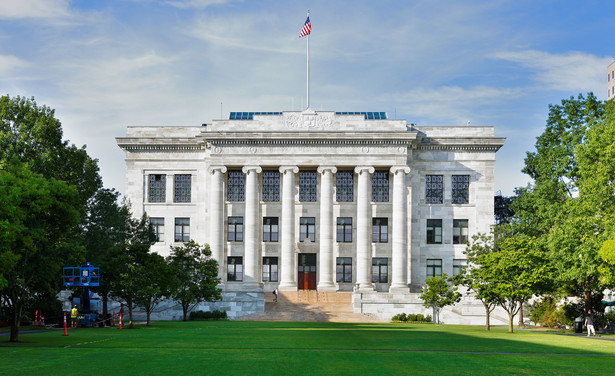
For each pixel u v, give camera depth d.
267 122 93.00
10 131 70.00
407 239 91.81
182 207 95.88
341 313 81.19
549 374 27.97
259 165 91.69
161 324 65.62
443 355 34.28
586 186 57.22
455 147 94.50
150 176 97.12
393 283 89.50
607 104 74.38
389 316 82.75
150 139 96.31
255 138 91.00
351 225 93.44
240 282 92.75
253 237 90.88
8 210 39.94
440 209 94.00
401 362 30.91
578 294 68.56
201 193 95.69
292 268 90.50
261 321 75.38
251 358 31.50
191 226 95.62
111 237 74.31
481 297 60.53
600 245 54.16
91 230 69.50
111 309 82.19
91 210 72.25
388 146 91.12
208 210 93.56
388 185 93.69
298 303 84.62
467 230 94.00
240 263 93.38
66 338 44.03
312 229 93.62
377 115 102.50
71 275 62.28
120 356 32.19
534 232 79.00
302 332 51.50
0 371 27.12
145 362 29.89
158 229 95.94
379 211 93.00
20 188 41.91
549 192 73.75
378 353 34.47
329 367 28.70
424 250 93.62
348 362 30.48
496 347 39.75
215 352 34.03
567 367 30.19
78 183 72.19
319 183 93.75
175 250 77.12
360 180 91.19
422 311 82.69
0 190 40.59
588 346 41.31
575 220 57.84
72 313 59.28
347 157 91.25
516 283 58.38
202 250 79.12
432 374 27.31
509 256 58.50
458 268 93.19
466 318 79.81
